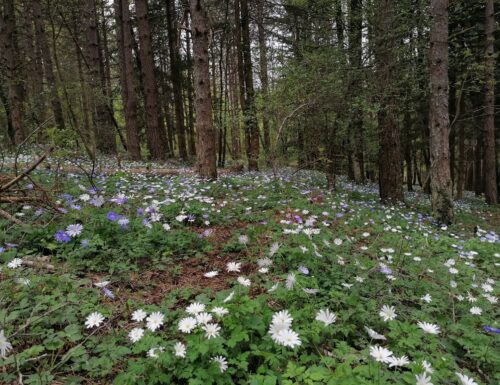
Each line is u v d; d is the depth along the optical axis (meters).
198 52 9.00
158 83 23.92
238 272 4.17
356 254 4.88
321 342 2.77
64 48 22.64
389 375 2.30
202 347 2.24
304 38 15.21
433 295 3.98
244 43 18.02
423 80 11.23
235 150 29.61
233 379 2.37
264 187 9.34
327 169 11.95
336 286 3.68
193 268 4.26
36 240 4.21
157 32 23.27
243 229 5.55
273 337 2.33
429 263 5.07
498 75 14.13
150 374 2.23
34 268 3.54
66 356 2.38
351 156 19.45
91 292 3.34
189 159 20.48
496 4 16.20
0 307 2.84
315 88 10.50
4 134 12.64
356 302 3.22
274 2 19.12
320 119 11.20
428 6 10.03
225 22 19.17
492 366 2.86
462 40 14.55
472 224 11.34
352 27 11.91
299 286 3.23
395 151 11.75
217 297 3.12
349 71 10.77
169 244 4.61
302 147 12.15
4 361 2.26
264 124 17.42
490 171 17.17
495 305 4.04
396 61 10.40
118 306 3.22
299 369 2.22
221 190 8.37
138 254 4.12
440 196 9.14
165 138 23.94
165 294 3.55
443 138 8.98
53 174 7.85
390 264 4.55
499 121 19.30
